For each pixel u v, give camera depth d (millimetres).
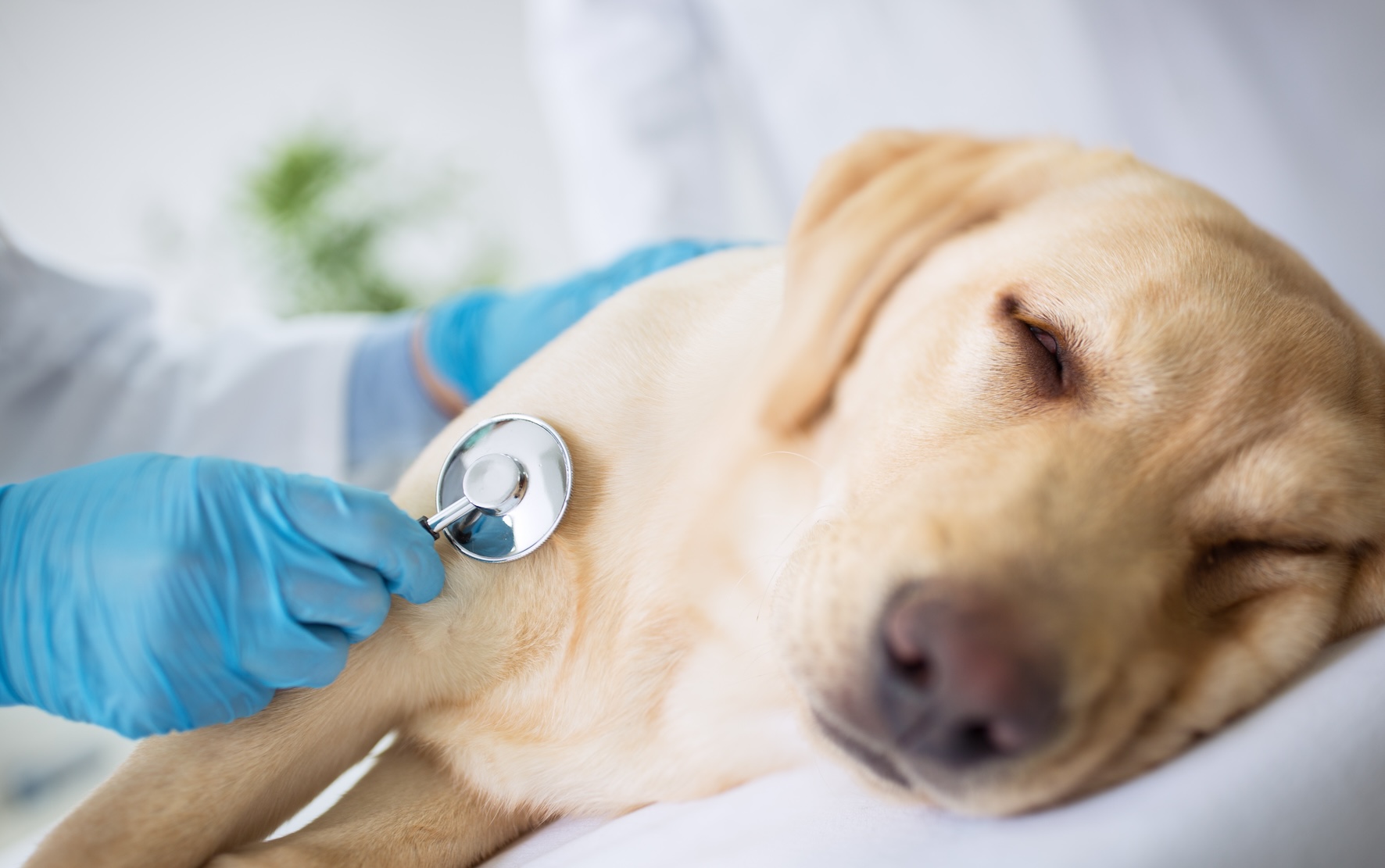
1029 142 1239
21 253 1831
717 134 2668
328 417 1901
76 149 4211
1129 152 1216
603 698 881
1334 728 589
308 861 769
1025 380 907
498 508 769
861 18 2475
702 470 928
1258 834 522
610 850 744
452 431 926
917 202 1143
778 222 2947
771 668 897
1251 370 848
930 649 644
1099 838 533
